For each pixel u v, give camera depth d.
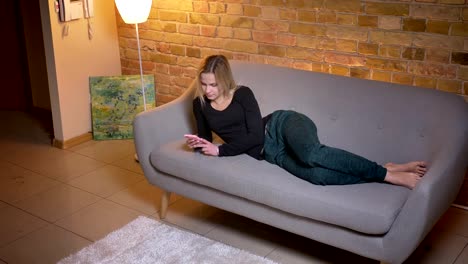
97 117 4.26
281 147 2.82
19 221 3.19
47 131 4.48
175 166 2.91
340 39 3.38
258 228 3.09
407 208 2.31
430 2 3.02
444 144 2.56
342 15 3.33
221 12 3.82
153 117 3.10
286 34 3.58
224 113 2.90
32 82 4.84
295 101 3.13
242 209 2.78
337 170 2.57
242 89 2.93
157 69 4.34
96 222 3.17
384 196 2.46
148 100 4.27
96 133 4.29
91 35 4.19
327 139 3.01
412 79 3.22
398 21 3.15
